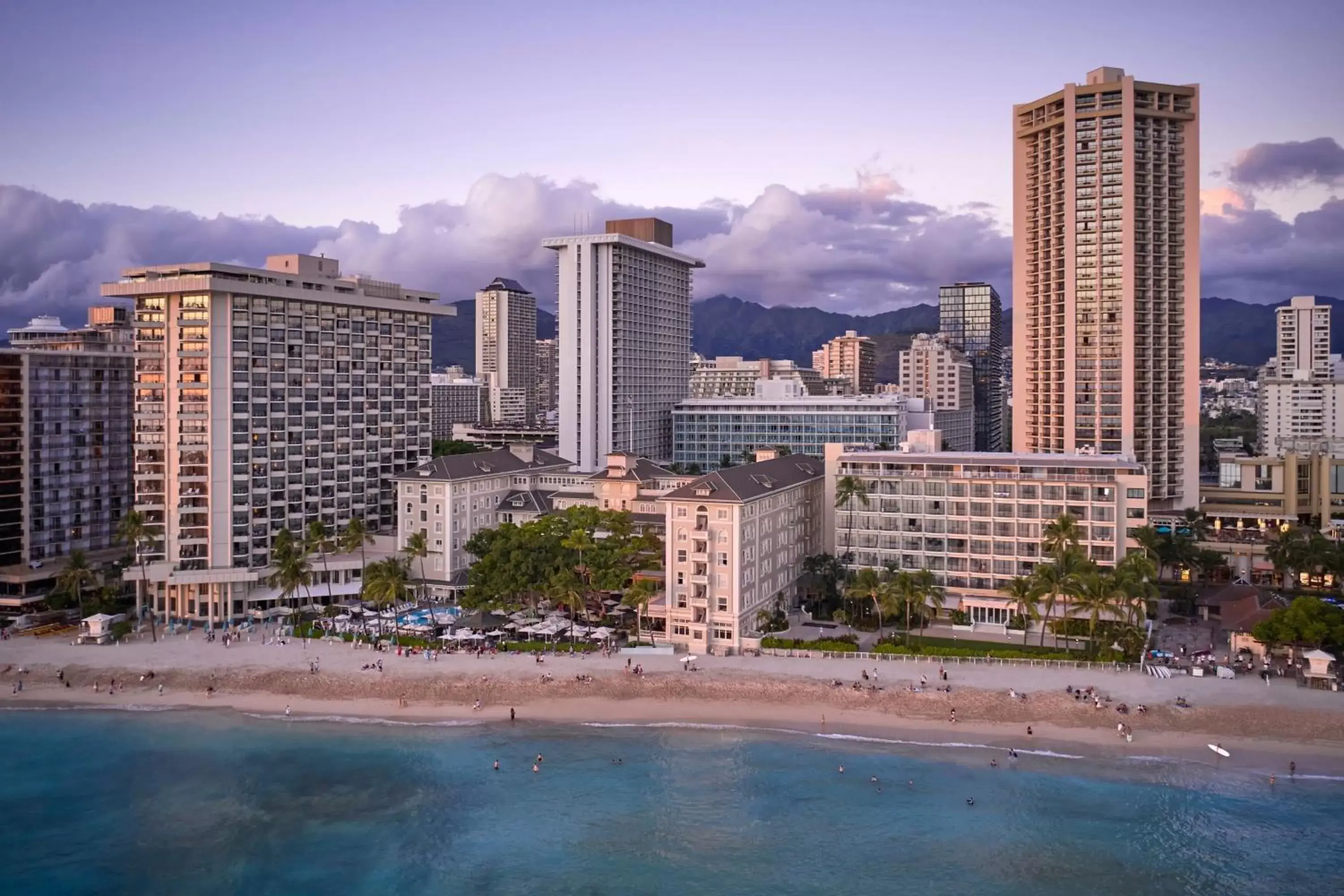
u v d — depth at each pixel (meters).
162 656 157.12
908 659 146.50
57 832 108.06
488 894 95.94
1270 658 142.00
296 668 149.62
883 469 174.75
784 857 101.38
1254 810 107.56
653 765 121.19
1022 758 120.25
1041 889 95.25
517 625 162.38
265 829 108.50
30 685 148.75
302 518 198.50
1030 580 151.62
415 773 120.44
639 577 173.50
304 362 199.25
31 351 195.75
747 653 153.00
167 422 183.25
